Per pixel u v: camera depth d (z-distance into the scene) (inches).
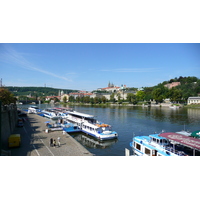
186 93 6643.7
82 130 1987.0
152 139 1087.0
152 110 4817.9
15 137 1163.3
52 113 3159.5
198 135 1123.3
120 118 3152.1
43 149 1128.2
